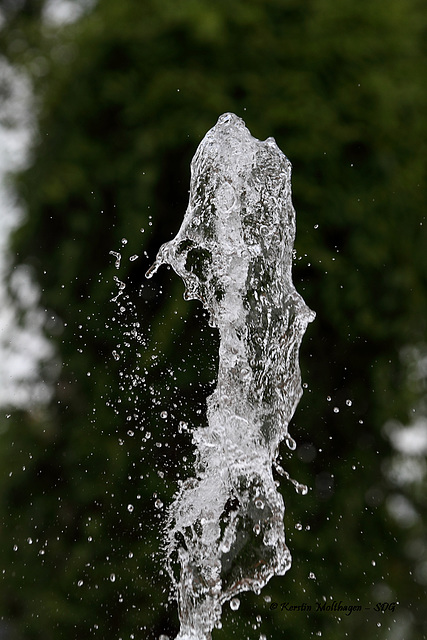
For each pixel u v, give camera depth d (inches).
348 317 236.7
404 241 244.2
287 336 163.6
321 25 244.2
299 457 233.5
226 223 163.2
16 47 270.4
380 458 245.4
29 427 244.8
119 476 225.1
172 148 233.6
